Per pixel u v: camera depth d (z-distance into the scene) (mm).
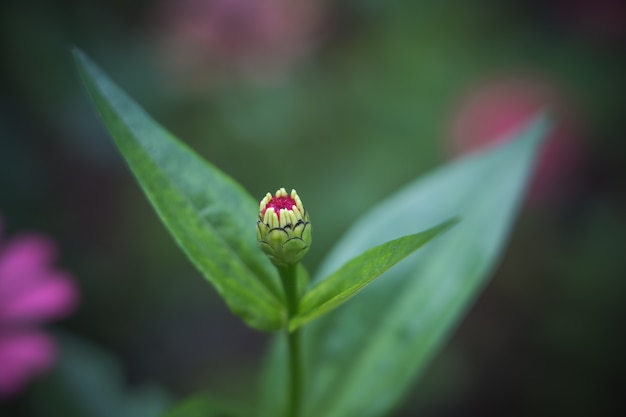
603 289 557
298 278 286
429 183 333
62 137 585
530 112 542
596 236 572
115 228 601
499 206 324
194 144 571
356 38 625
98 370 411
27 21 565
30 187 566
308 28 572
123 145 280
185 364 588
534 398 568
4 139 557
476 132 541
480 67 602
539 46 623
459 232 325
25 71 564
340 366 318
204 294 590
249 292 287
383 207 332
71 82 573
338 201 535
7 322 411
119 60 583
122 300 576
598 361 554
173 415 286
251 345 608
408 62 601
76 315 560
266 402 317
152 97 575
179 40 564
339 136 567
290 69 572
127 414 403
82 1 590
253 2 558
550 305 591
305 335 322
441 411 566
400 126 566
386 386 315
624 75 609
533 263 592
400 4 631
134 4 612
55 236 575
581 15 633
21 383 400
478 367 587
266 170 559
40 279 426
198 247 285
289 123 562
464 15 631
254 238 291
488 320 600
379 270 260
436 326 317
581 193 598
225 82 566
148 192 281
